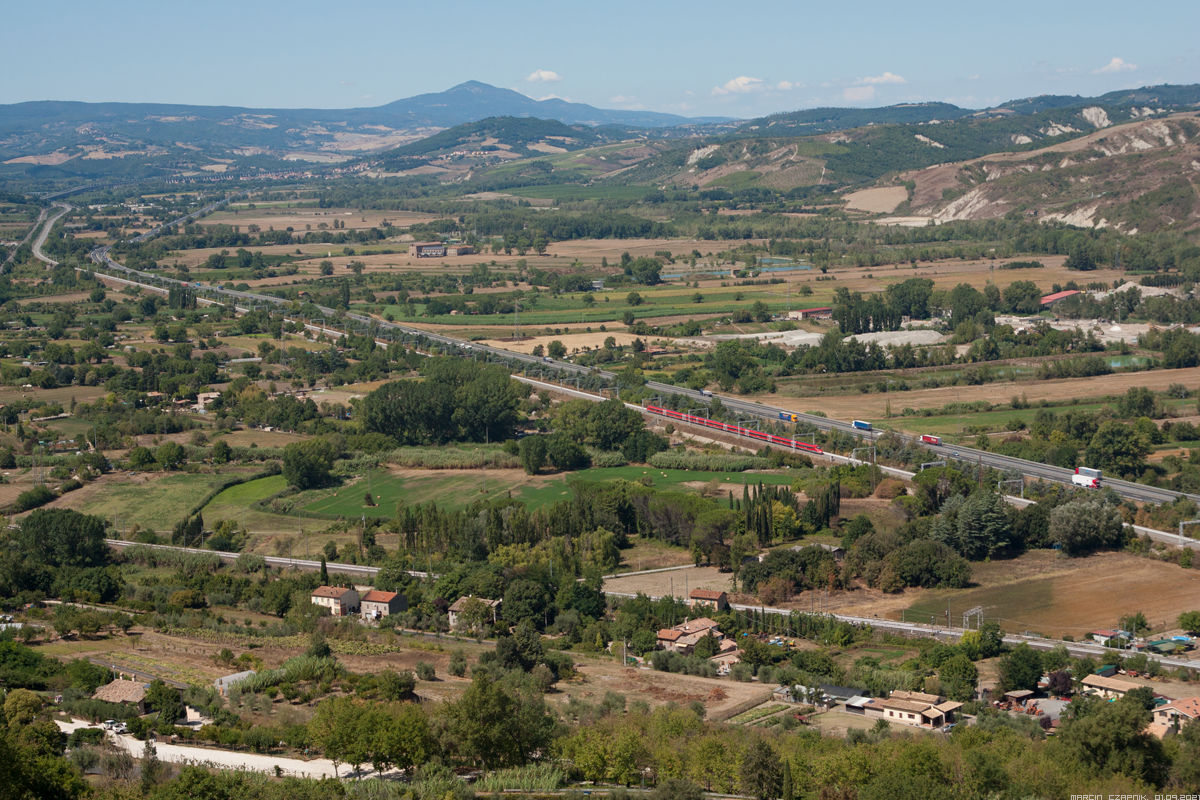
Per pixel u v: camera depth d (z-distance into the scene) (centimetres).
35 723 15675
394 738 14888
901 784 13600
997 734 15850
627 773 15025
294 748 15875
